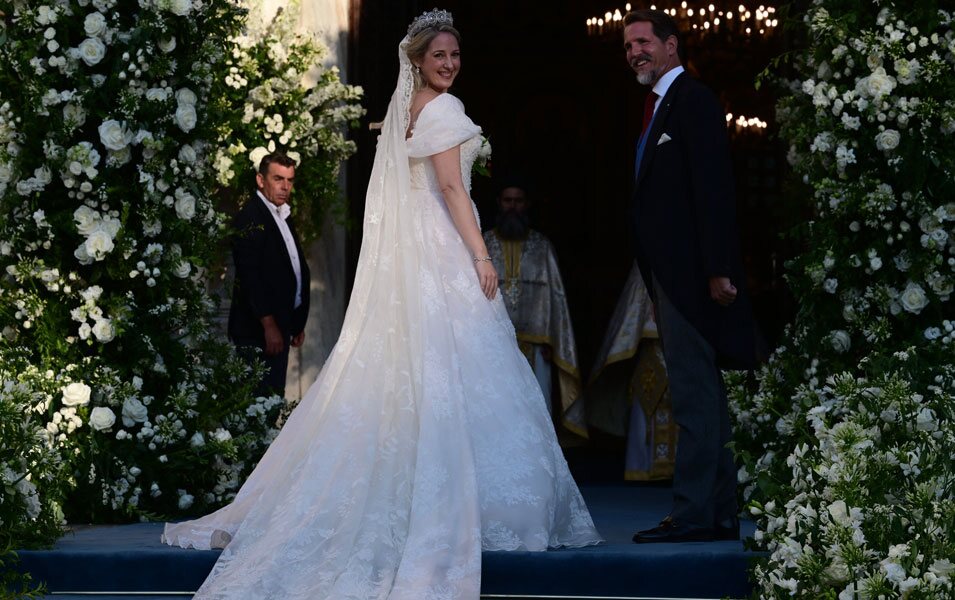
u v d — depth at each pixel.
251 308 16.22
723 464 10.80
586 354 34.12
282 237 16.38
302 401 11.36
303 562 9.47
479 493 10.08
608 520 13.53
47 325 13.07
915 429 9.03
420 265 10.84
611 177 37.66
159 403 13.62
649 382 18.72
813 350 12.51
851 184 12.05
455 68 11.36
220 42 14.38
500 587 9.66
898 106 11.95
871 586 7.52
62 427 12.66
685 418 10.68
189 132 13.83
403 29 20.53
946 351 11.61
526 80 38.25
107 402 13.12
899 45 11.92
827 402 11.72
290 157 17.42
